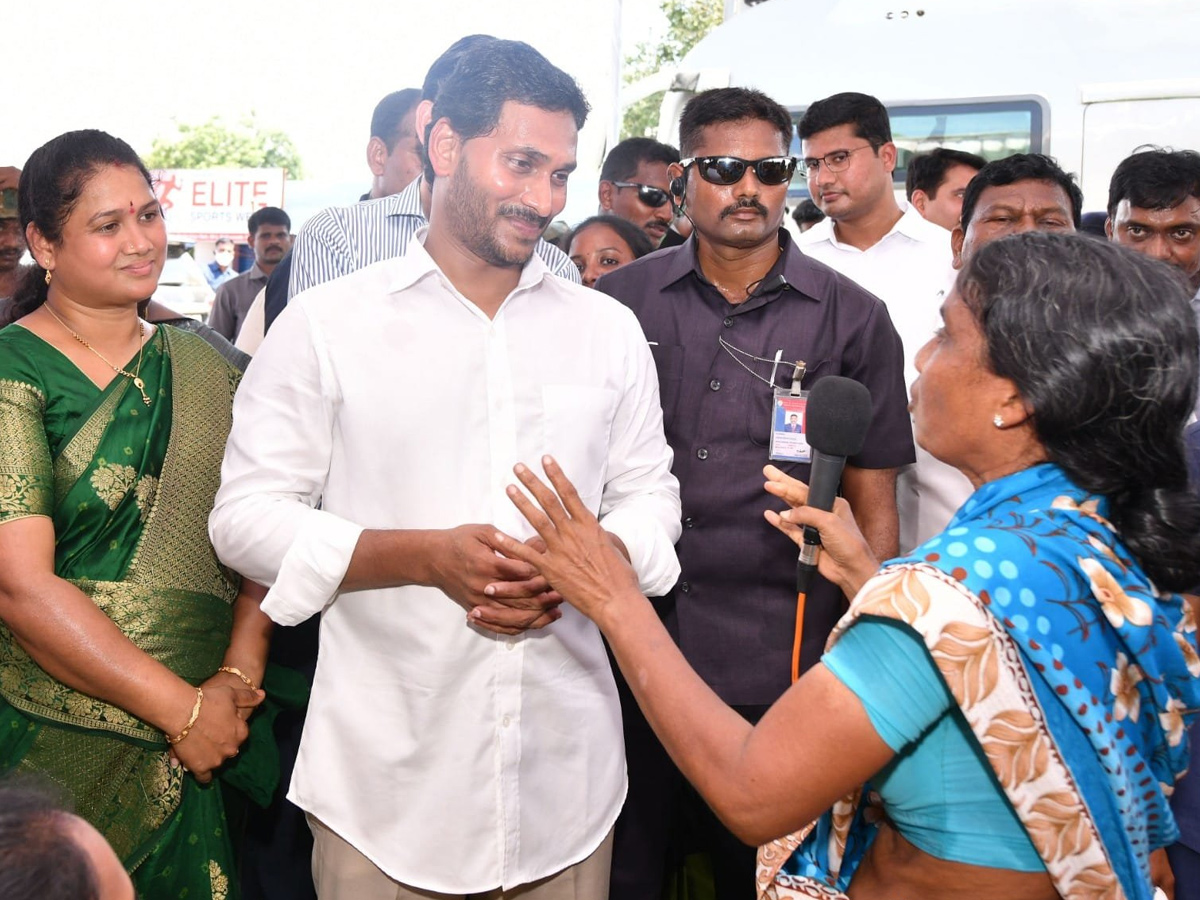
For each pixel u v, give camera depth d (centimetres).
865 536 281
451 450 197
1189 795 217
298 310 198
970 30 626
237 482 196
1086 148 598
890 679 123
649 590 209
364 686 197
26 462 204
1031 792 121
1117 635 126
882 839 145
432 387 196
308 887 281
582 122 197
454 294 200
